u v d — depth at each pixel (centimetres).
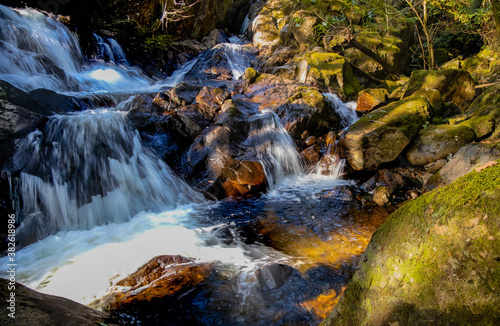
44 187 429
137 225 456
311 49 894
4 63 575
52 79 632
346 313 179
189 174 557
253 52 988
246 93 732
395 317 155
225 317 276
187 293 306
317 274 331
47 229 418
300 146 654
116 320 260
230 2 1144
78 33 810
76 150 468
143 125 573
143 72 875
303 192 559
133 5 925
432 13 1065
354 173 597
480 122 571
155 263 346
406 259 158
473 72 846
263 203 521
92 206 459
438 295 142
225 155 569
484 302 128
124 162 505
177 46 992
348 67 837
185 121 597
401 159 597
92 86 711
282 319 271
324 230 432
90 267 352
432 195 162
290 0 1077
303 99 680
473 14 866
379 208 497
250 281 322
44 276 338
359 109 743
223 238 414
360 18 967
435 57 1048
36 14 720
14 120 431
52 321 201
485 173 146
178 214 489
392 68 913
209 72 870
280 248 388
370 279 173
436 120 630
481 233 133
